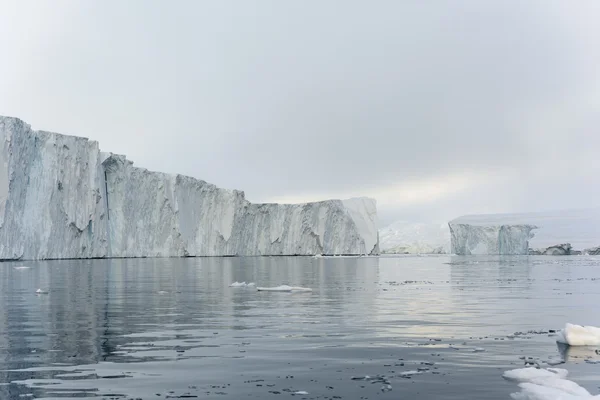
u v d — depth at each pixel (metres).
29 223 63.75
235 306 19.22
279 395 8.14
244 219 97.94
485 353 11.02
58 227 67.06
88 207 71.50
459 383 8.76
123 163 78.69
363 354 10.93
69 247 68.81
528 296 23.53
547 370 9.37
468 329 13.97
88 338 12.62
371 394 8.18
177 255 85.31
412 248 155.50
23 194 63.22
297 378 9.12
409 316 16.55
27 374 9.36
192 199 90.19
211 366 9.93
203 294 23.97
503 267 57.53
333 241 111.44
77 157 70.19
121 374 9.36
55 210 66.56
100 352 11.09
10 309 18.00
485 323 15.02
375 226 121.31
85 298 21.84
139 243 80.69
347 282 33.06
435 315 16.80
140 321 15.32
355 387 8.55
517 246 122.56
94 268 47.38
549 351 11.24
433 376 9.21
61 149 68.06
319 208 110.06
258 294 24.20
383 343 12.08
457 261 79.62
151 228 82.56
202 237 90.94
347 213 113.44
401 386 8.60
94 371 9.57
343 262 72.62
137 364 10.09
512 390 8.35
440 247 154.75
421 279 36.38
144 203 82.00
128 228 79.38
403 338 12.69
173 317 16.22
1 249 59.53
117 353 11.00
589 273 44.38
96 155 73.44
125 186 79.00
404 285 30.45
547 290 26.86
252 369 9.72
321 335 13.09
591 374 9.38
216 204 93.88
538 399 7.75
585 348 11.53
